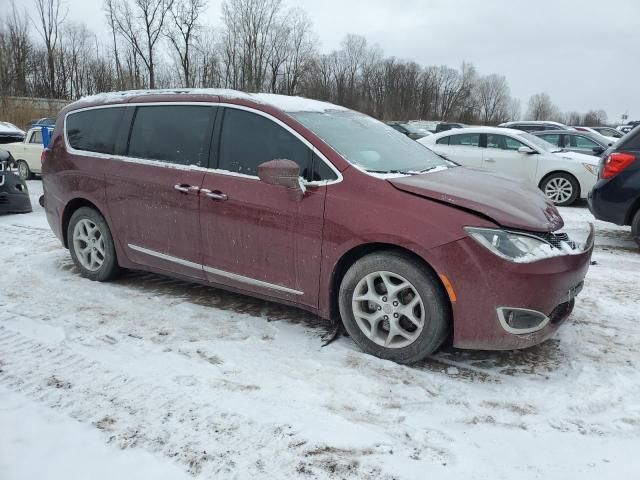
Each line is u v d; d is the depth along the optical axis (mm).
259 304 4461
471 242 3115
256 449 2611
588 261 3486
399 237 3250
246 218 3834
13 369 3336
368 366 3396
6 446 2617
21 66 36844
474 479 2426
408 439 2701
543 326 3219
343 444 2650
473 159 10586
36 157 13461
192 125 4266
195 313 4258
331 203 3502
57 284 4898
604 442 2707
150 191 4355
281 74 50562
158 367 3375
